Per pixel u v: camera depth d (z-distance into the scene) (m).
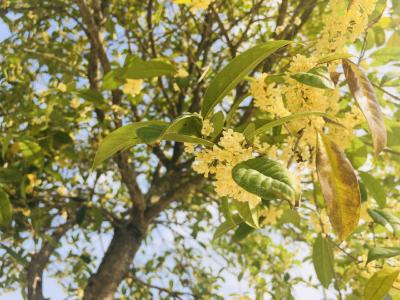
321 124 1.22
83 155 3.69
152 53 3.55
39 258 3.72
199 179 3.83
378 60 2.20
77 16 3.90
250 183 0.90
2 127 3.24
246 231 2.44
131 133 1.05
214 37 3.96
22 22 3.68
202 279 4.53
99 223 3.81
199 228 4.63
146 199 4.11
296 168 1.39
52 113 3.08
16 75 3.68
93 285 3.61
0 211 2.52
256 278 4.34
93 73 3.44
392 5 2.18
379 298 1.31
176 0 1.63
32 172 3.28
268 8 3.89
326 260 2.11
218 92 1.10
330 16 1.42
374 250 1.35
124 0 3.96
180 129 1.08
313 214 2.16
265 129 1.06
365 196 2.01
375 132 1.14
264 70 2.67
